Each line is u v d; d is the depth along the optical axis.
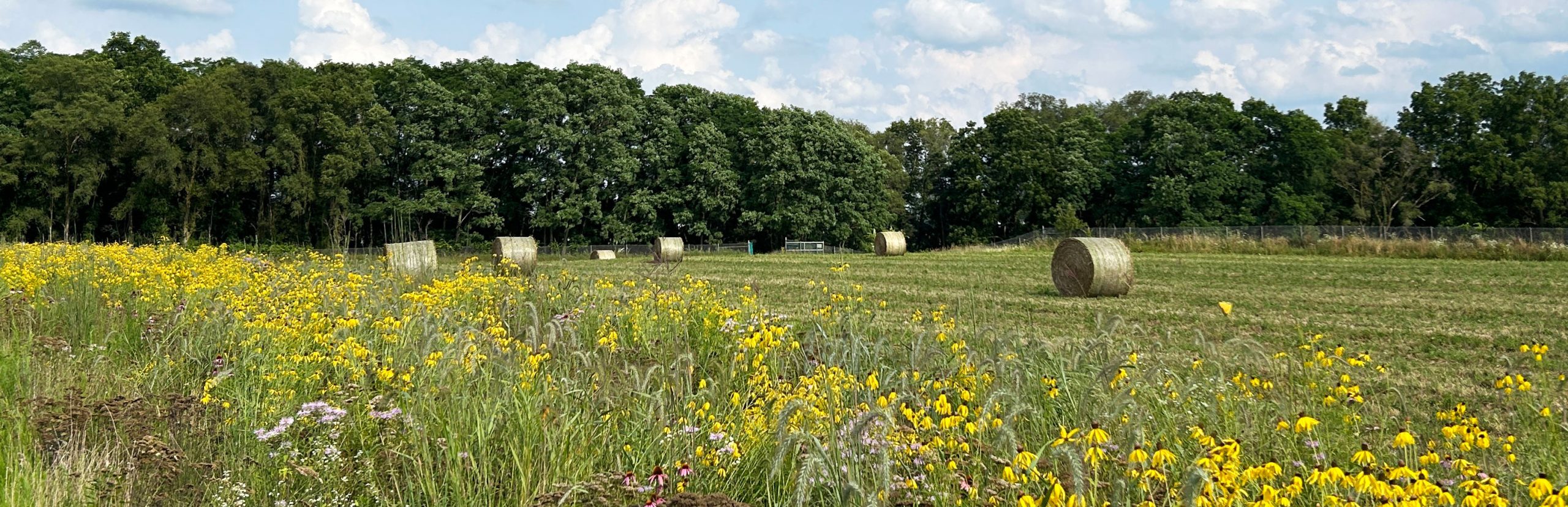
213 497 5.35
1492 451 5.77
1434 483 4.54
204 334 9.12
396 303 10.26
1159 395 6.14
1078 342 7.31
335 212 50.16
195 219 49.81
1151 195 67.06
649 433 5.84
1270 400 6.54
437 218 60.12
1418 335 13.73
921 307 17.53
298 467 5.50
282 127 50.09
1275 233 47.72
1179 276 26.42
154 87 57.00
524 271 22.86
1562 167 62.12
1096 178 70.44
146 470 5.42
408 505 5.33
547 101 57.22
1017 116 71.44
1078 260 20.89
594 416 6.19
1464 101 64.25
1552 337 13.43
